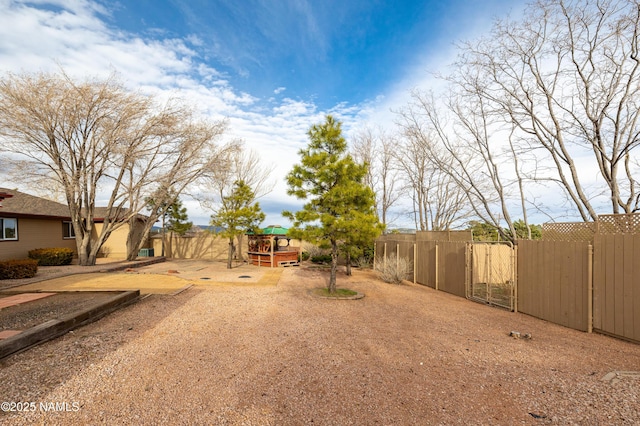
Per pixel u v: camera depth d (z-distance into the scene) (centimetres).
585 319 552
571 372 365
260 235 1691
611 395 302
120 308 633
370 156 1917
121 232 2088
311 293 871
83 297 727
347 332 523
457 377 352
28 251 1375
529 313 679
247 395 306
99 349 411
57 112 1159
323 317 619
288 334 504
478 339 498
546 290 636
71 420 255
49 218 1580
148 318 571
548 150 895
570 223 621
